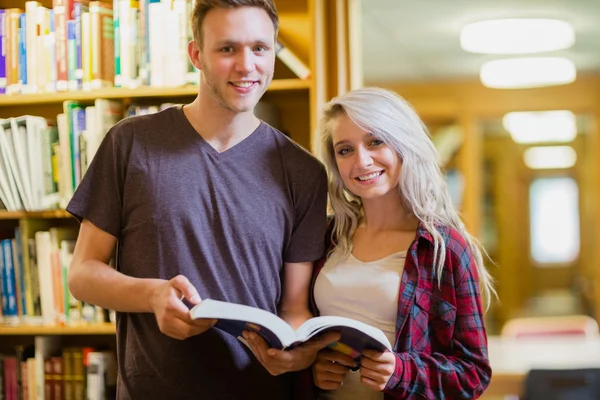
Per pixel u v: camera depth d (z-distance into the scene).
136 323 1.88
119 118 2.76
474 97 7.31
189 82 2.62
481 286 2.10
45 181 2.70
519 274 11.51
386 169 1.95
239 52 1.77
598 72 6.96
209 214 1.86
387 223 2.02
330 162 2.05
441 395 1.83
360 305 1.94
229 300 1.85
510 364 4.29
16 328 2.72
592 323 5.65
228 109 1.84
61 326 2.71
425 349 1.90
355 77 2.92
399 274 1.93
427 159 1.97
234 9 1.75
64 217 2.92
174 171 1.85
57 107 3.00
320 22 2.69
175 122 1.90
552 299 12.41
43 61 2.74
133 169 1.85
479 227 7.26
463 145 7.30
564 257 13.18
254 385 1.90
